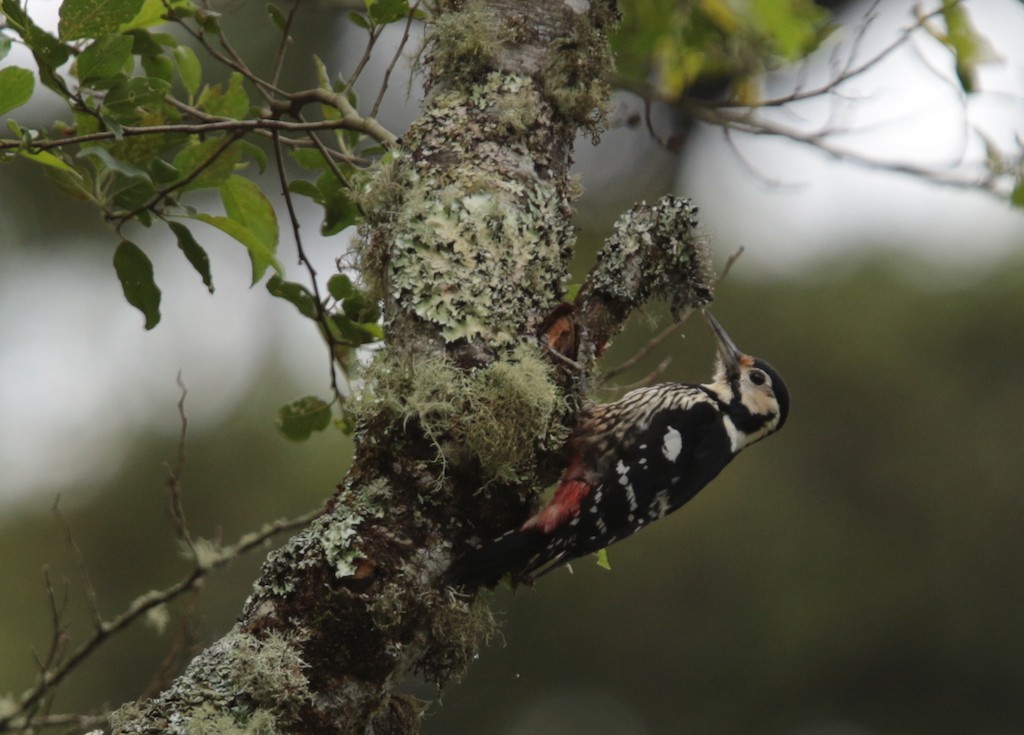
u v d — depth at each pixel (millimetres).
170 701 6617
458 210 7582
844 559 20625
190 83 8750
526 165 7844
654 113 17875
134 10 7203
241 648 6758
